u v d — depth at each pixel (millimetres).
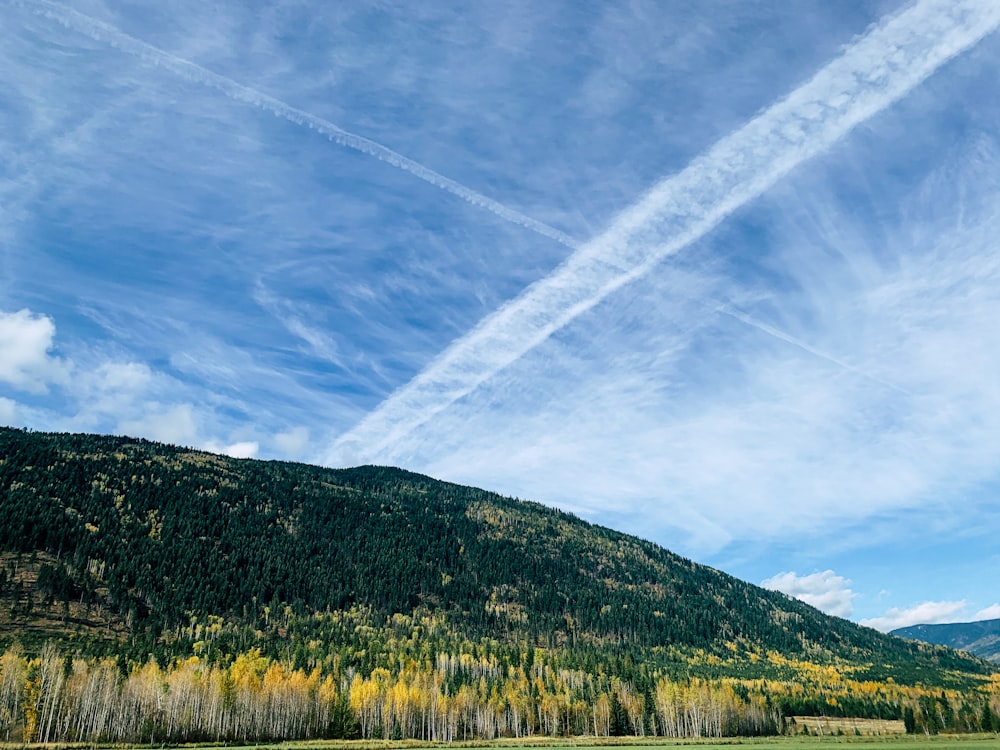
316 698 152750
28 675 123688
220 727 134875
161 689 131125
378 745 132250
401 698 157250
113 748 110938
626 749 132375
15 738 114625
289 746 123938
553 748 133250
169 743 122938
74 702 122750
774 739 162375
